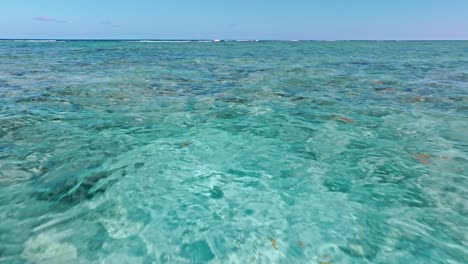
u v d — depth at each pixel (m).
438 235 2.89
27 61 18.70
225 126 6.27
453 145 5.18
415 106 7.89
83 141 5.24
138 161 4.56
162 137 5.59
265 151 5.00
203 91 9.87
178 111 7.32
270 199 3.57
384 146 5.19
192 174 4.18
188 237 2.89
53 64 17.14
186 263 2.57
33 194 3.55
